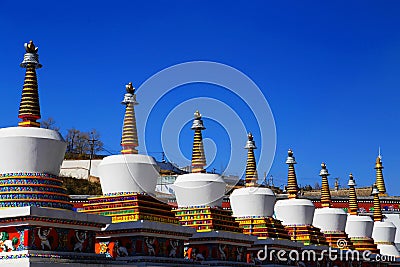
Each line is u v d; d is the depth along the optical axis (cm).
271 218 3055
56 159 1992
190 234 2409
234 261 2653
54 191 1964
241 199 3028
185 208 2694
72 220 1912
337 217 3634
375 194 4419
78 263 1875
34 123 2006
